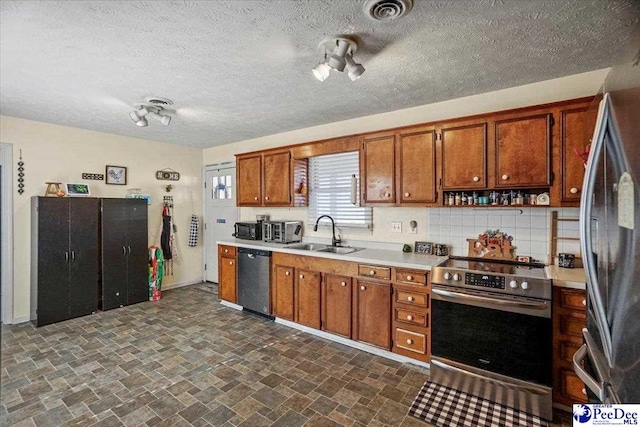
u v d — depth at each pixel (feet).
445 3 4.91
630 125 2.85
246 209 15.76
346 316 9.68
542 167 7.40
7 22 5.40
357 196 11.48
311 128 12.85
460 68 7.32
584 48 6.37
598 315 3.63
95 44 6.18
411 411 6.61
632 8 5.00
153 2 4.88
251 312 12.69
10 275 11.47
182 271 16.89
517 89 8.45
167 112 10.69
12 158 11.46
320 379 7.84
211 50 6.45
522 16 5.28
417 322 8.36
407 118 10.34
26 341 9.98
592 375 4.12
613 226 3.25
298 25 5.56
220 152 16.93
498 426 6.16
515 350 6.72
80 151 13.17
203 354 9.12
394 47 6.35
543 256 8.20
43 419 6.34
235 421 6.31
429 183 9.01
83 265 12.36
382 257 9.32
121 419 6.35
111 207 13.14
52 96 9.09
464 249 9.36
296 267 10.94
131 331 10.80
